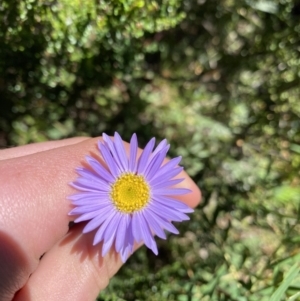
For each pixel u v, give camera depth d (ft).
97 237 0.31
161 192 0.32
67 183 0.31
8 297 0.30
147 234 0.31
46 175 0.30
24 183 0.30
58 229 0.31
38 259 0.31
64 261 0.32
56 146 0.35
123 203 0.32
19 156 0.33
